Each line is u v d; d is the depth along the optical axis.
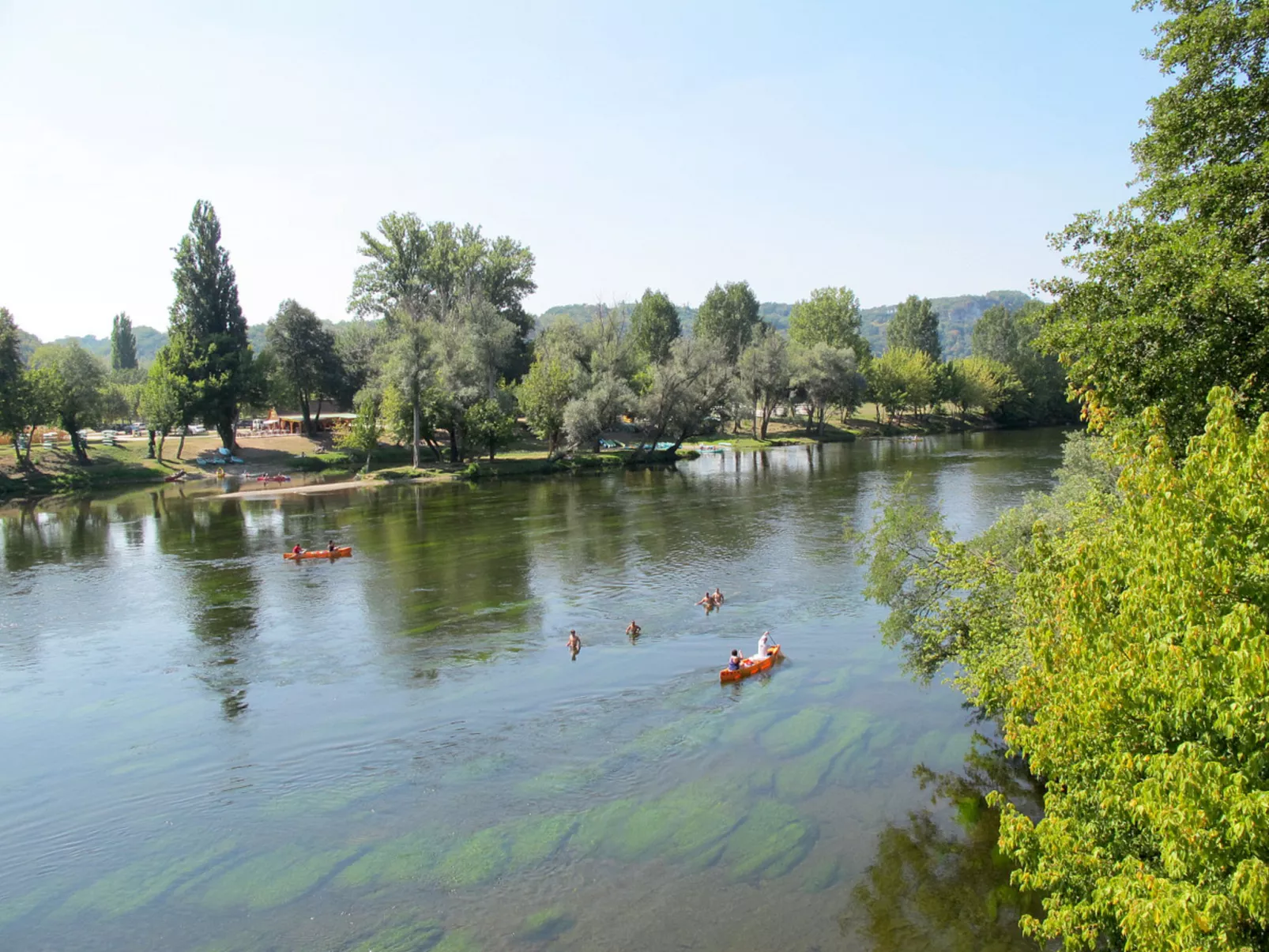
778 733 27.34
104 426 140.75
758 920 17.95
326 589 47.47
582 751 26.47
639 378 133.38
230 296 112.50
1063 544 18.42
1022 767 24.61
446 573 50.91
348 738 27.88
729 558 53.03
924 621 27.12
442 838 21.56
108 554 59.38
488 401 107.31
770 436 150.50
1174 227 22.44
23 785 25.12
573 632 35.97
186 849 21.52
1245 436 12.46
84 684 33.38
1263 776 10.96
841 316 177.00
